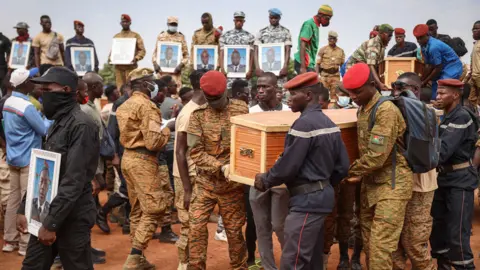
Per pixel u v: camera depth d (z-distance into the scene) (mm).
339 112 5730
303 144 4258
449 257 5723
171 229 7484
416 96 5391
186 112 5391
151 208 5773
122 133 5828
